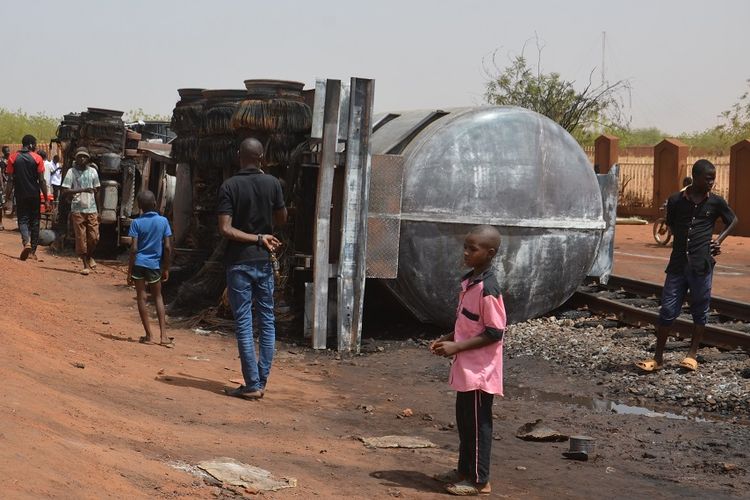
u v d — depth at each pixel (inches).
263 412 314.8
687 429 322.7
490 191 507.8
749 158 1092.5
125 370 337.1
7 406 217.6
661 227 993.5
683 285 400.5
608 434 313.7
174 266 623.2
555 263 531.8
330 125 466.9
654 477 262.2
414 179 495.5
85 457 195.8
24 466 174.7
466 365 227.1
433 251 499.8
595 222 542.9
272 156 528.7
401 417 328.5
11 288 502.6
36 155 730.2
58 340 356.5
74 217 690.2
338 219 495.8
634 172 1384.1
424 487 233.6
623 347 451.5
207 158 582.9
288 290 539.8
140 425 252.7
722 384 377.4
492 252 227.3
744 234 1104.2
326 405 343.6
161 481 198.7
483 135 510.9
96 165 815.7
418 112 565.9
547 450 290.2
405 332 526.9
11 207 1206.3
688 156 1321.4
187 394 317.7
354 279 475.8
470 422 229.3
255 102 530.0
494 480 248.5
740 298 602.9
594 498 237.6
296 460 247.3
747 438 310.5
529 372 423.2
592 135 1577.3
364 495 219.8
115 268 741.3
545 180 522.9
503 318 225.8
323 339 472.4
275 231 533.0
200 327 503.5
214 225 607.2
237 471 221.3
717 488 252.2
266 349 339.9
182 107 631.8
